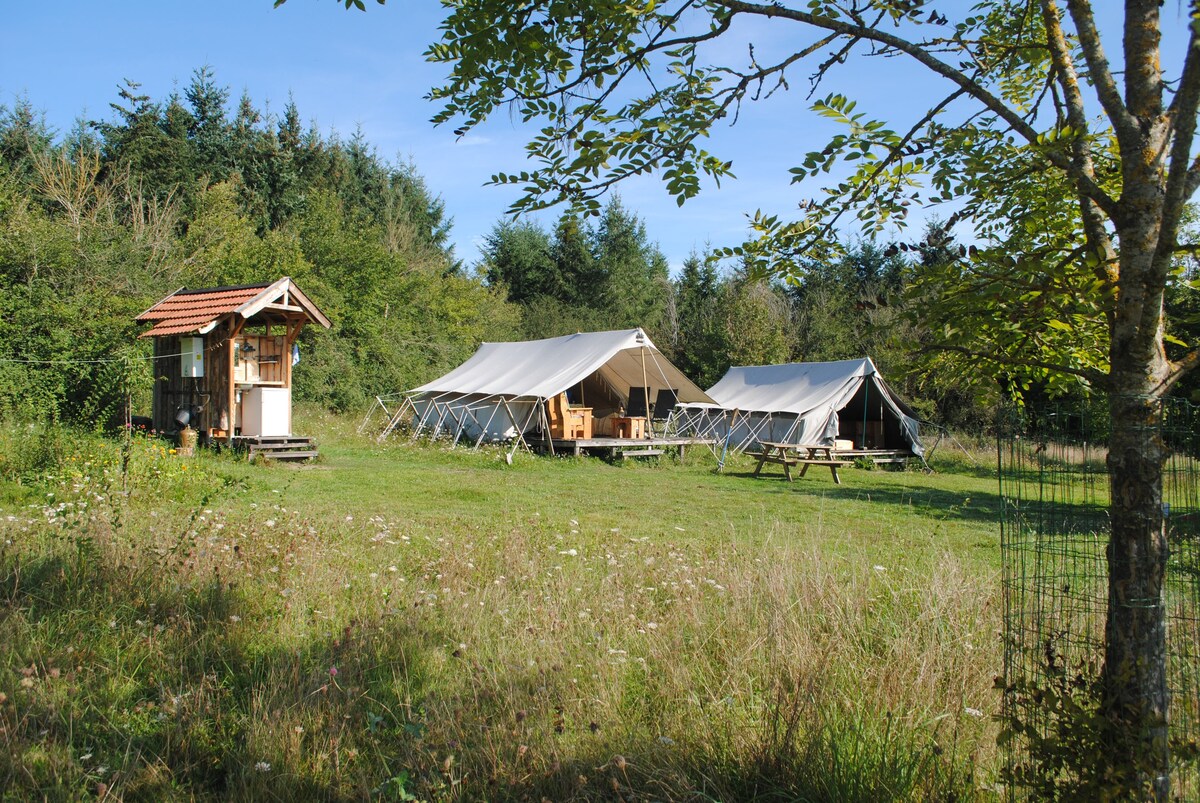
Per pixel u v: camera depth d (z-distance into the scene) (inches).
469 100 120.8
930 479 729.0
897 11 128.5
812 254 139.9
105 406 584.4
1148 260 95.7
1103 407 120.8
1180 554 109.7
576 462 724.7
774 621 176.4
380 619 189.6
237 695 156.0
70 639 173.2
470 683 158.7
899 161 131.2
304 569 230.4
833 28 112.7
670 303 1525.6
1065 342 124.4
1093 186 100.8
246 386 620.1
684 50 120.3
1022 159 128.2
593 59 116.0
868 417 941.2
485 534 322.7
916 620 183.5
